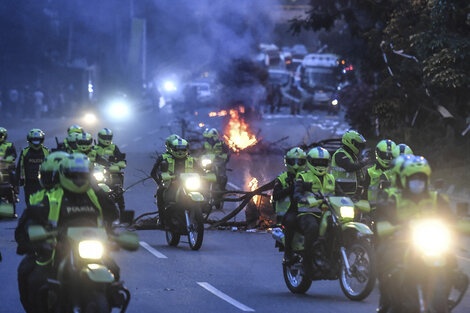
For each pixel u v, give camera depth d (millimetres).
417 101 63906
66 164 16875
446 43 55688
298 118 128375
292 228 23969
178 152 33219
